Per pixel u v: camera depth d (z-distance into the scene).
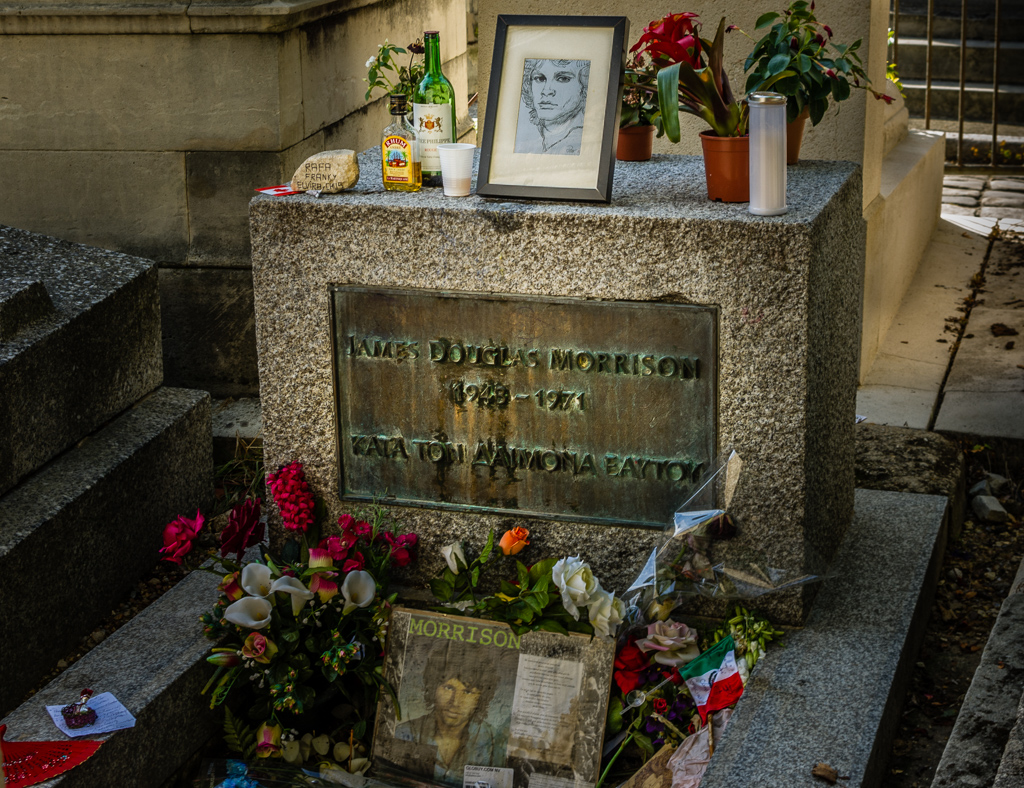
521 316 2.92
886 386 4.57
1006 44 8.12
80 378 3.45
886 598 3.08
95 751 2.62
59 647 3.19
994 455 4.13
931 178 6.01
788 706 2.69
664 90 2.71
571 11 4.41
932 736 2.98
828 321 2.91
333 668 2.89
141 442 3.54
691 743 2.75
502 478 3.08
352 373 3.10
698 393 2.85
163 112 4.41
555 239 2.82
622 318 2.85
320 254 3.00
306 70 4.55
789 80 3.05
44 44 4.40
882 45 4.54
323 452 3.19
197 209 4.51
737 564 2.91
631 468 2.97
